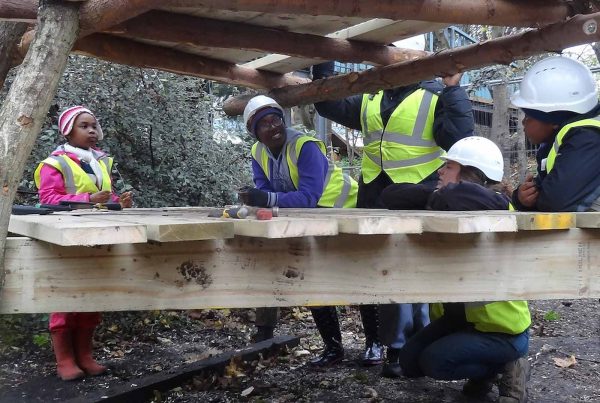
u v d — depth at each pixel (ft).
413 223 6.85
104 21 8.02
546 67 9.32
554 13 10.31
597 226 7.27
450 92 12.76
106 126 18.54
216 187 20.45
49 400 11.46
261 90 16.48
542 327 17.46
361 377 12.81
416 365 11.01
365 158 14.61
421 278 7.37
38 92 7.30
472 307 10.05
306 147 12.94
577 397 11.94
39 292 6.72
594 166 8.25
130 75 18.83
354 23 12.07
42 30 7.69
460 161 10.77
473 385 11.59
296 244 7.12
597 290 7.58
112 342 15.55
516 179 26.27
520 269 7.48
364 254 7.27
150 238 6.34
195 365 13.07
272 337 15.53
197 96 21.07
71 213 10.55
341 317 19.06
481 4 9.75
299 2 8.68
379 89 13.82
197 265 6.93
